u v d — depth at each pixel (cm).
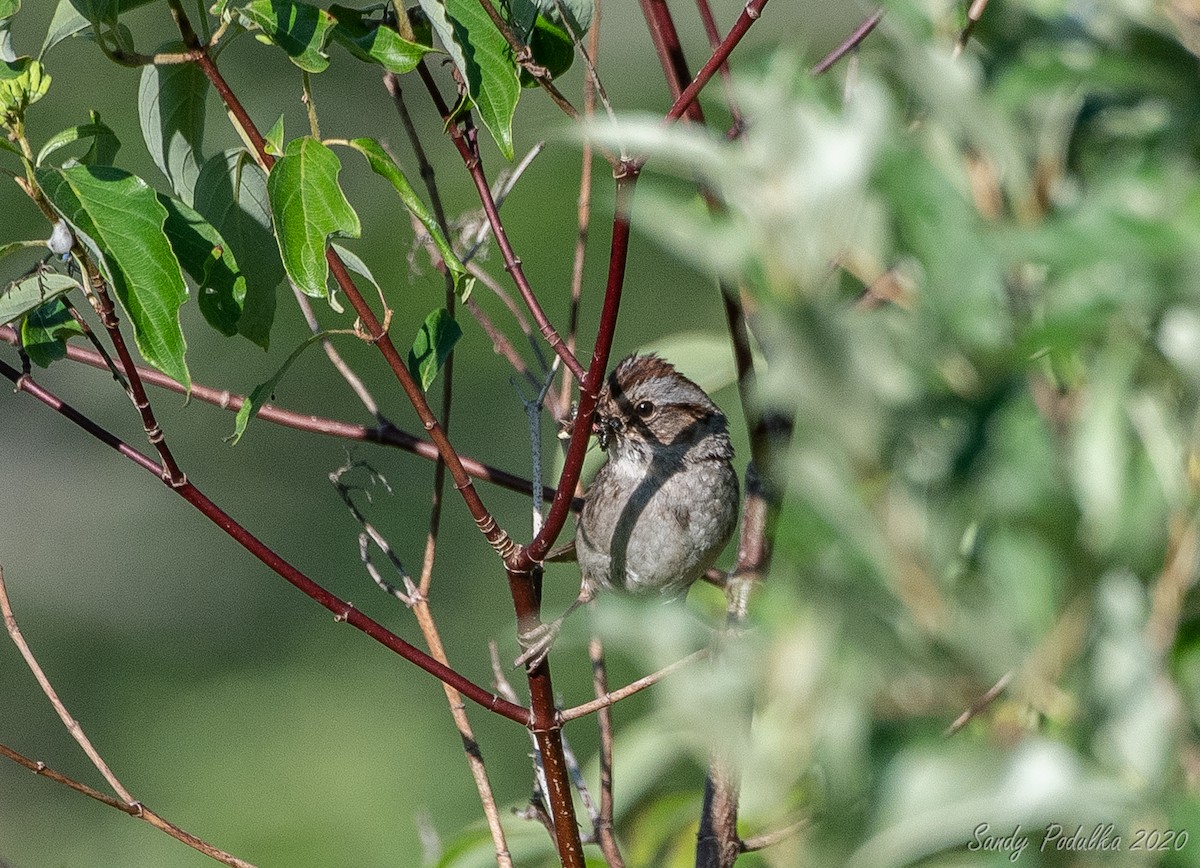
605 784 371
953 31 362
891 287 330
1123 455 279
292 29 368
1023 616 278
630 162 364
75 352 374
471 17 369
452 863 373
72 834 424
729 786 366
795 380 257
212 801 423
